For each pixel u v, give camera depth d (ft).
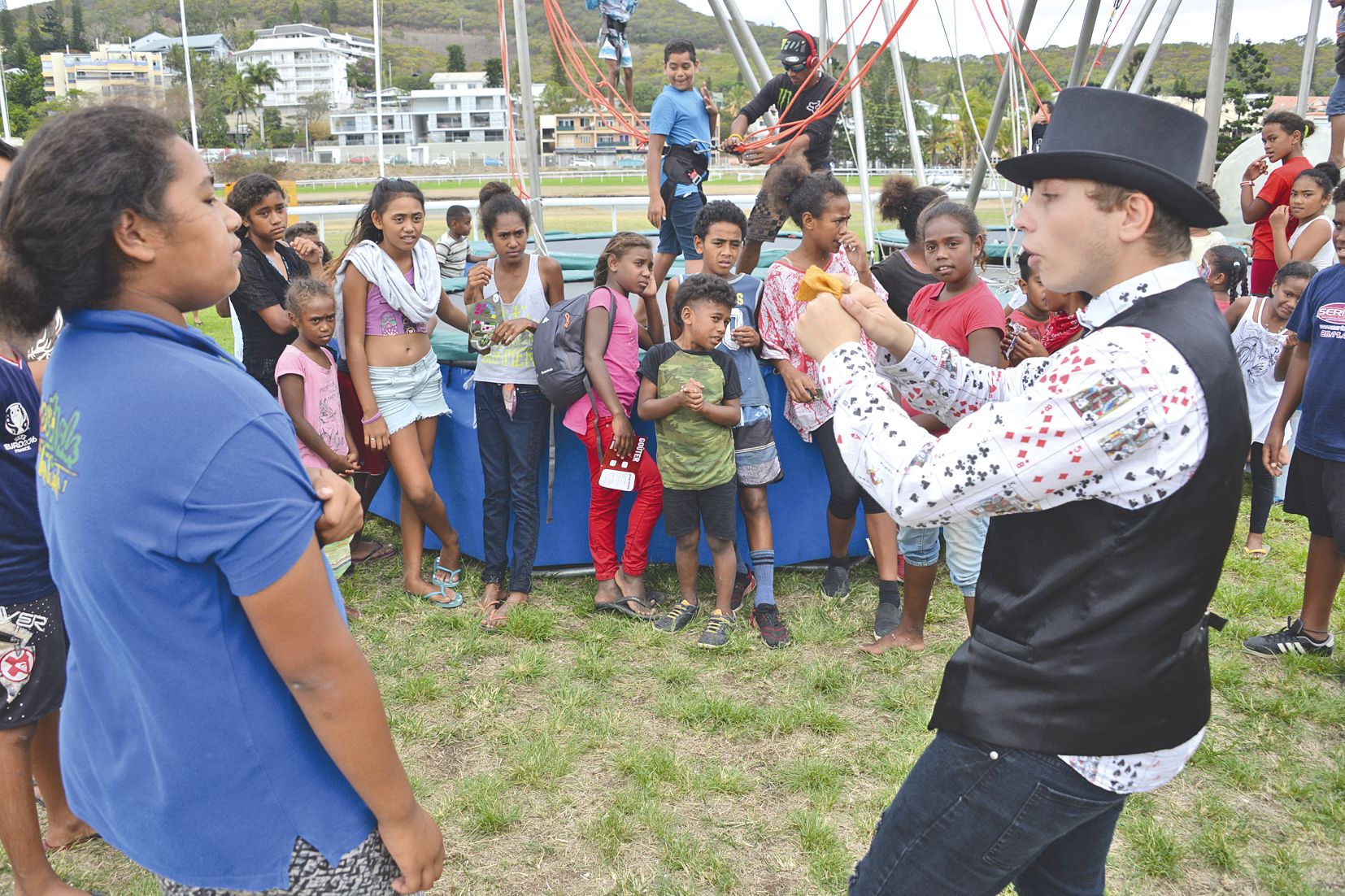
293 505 4.30
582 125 335.67
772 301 14.01
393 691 12.35
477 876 9.09
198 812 4.53
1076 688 4.96
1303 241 20.04
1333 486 12.02
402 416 14.24
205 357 4.41
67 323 4.45
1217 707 11.91
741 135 20.39
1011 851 5.31
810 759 10.83
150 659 4.30
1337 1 23.68
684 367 13.10
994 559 5.40
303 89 571.69
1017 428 4.74
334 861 4.78
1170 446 4.62
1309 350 13.03
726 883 8.88
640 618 14.29
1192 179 5.04
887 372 6.38
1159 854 9.20
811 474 15.65
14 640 7.81
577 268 25.30
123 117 4.17
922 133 200.64
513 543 14.90
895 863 5.62
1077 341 4.89
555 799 10.21
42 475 4.47
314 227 18.24
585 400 14.15
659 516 15.58
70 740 4.97
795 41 20.20
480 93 417.49
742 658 13.19
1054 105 5.32
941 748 5.50
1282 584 15.47
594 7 24.39
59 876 8.89
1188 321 4.75
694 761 10.87
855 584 15.58
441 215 87.66
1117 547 4.82
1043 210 5.07
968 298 11.84
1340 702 11.89
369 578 15.98
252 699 4.49
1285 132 21.95
